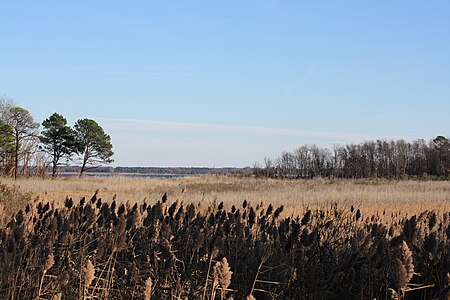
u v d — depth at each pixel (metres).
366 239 7.27
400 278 5.40
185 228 7.91
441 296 5.20
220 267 5.42
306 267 6.93
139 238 7.93
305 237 7.06
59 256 7.10
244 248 7.24
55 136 78.56
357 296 6.60
